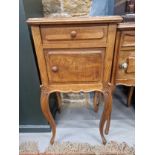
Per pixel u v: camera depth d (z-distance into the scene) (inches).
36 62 40.9
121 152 43.2
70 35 30.6
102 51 32.4
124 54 35.9
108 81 35.7
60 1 47.5
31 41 38.2
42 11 48.1
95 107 56.5
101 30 30.3
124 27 32.4
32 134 49.3
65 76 35.0
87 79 35.4
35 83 42.6
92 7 46.2
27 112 47.0
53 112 54.1
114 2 46.4
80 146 45.2
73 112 58.1
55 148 44.8
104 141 44.7
